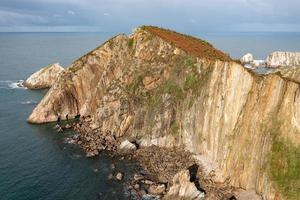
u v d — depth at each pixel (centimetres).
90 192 7412
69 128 11300
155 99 9925
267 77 7112
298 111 6506
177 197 6919
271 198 6378
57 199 7169
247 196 6800
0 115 12600
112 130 10256
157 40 11019
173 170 8025
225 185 7244
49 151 9494
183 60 9925
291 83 6669
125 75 11069
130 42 11850
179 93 9512
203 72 9181
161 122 9444
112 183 7738
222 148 7669
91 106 12262
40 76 17425
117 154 9125
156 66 10494
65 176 8088
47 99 12225
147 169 8275
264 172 6650
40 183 7788
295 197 6106
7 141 10181
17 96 15512
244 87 7512
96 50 13038
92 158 8981
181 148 8962
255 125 7106
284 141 6594
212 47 11506
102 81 12062
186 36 12331
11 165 8638
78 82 12625
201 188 7206
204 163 8094
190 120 8900
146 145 9431
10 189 7531
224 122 7769
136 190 7394
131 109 10200
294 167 6359
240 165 7162
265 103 7019
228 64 7919
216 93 8181
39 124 11731
